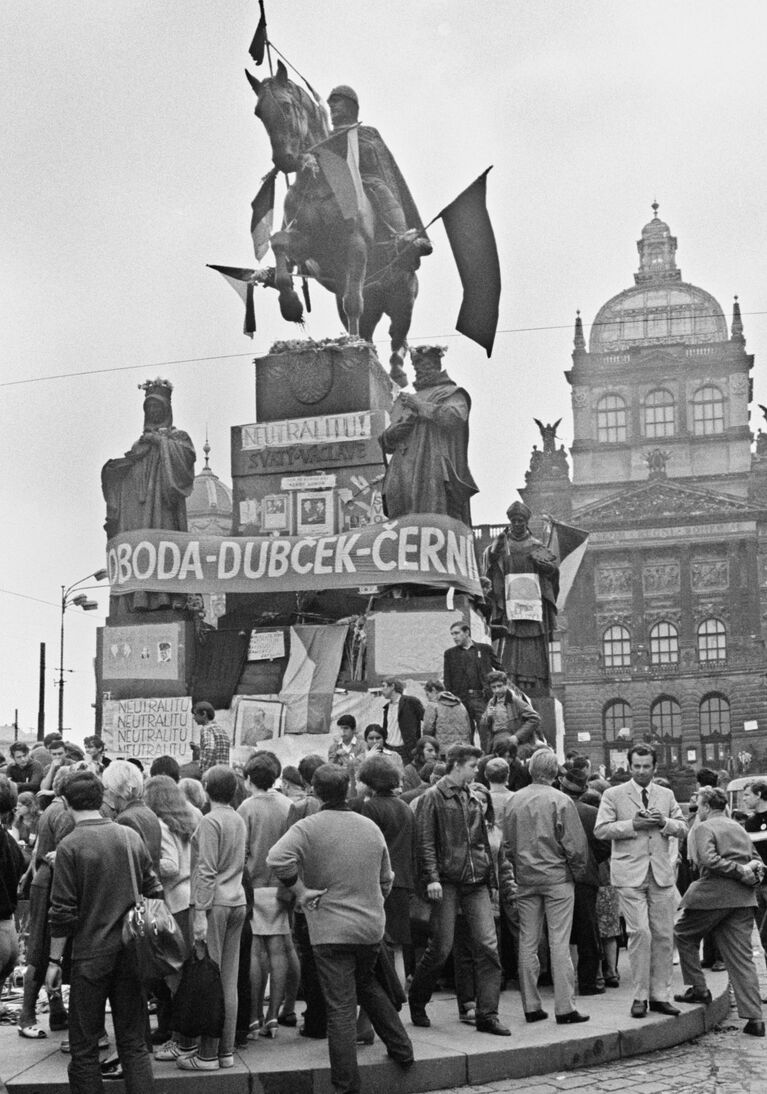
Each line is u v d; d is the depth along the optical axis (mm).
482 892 12344
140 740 24594
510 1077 11359
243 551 24531
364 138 27953
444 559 23703
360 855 10359
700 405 106812
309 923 10336
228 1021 10859
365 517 25562
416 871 12297
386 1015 10766
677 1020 13000
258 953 12258
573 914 14289
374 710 23344
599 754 100062
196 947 10461
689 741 99375
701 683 99812
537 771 13086
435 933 12211
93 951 9445
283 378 26359
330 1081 10586
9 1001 14633
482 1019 12141
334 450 25891
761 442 103438
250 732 23938
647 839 13258
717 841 13656
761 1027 13445
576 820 12867
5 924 11297
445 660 21875
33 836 16172
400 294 27844
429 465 24016
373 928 10289
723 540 100812
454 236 25500
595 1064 11961
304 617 24938
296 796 13594
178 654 24625
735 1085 11000
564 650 102000
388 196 27781
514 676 27234
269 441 26266
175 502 25359
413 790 14211
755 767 97562
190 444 25594
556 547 30578
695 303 107500
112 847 9633
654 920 13266
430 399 24438
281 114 25406
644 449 106312
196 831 10984
